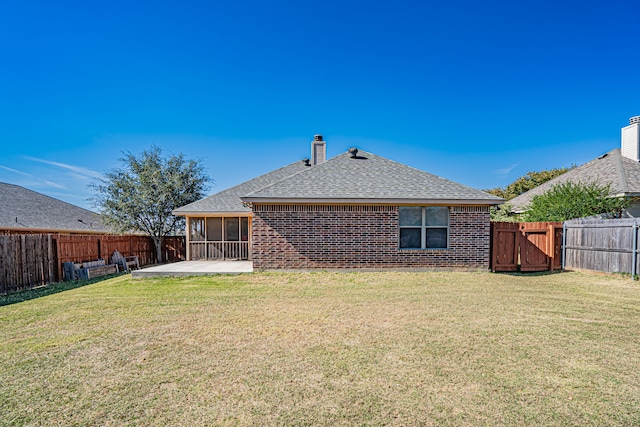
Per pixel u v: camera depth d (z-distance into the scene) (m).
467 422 2.96
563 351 4.55
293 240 11.46
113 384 3.69
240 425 2.94
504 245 11.74
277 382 3.71
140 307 7.16
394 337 5.13
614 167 16.64
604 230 10.62
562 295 8.08
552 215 14.28
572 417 3.02
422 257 11.65
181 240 21.34
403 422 2.97
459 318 6.14
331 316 6.32
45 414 3.12
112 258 15.89
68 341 5.07
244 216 16.05
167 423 2.97
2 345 4.93
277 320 6.07
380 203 11.41
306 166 19.12
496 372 3.93
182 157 22.34
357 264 11.53
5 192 18.48
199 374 3.92
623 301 7.45
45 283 11.86
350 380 3.74
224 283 9.80
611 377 3.79
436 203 11.44
